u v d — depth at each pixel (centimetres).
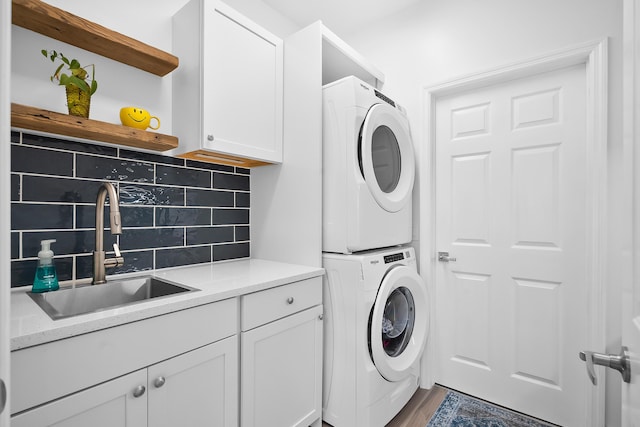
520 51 170
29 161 116
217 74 140
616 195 145
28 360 71
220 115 141
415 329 175
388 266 161
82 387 79
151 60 136
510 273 178
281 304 134
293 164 169
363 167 152
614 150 145
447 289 200
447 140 200
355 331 148
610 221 146
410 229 191
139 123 130
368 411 144
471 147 192
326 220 159
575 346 160
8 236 39
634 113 53
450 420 167
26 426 70
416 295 175
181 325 100
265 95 162
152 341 92
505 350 180
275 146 168
